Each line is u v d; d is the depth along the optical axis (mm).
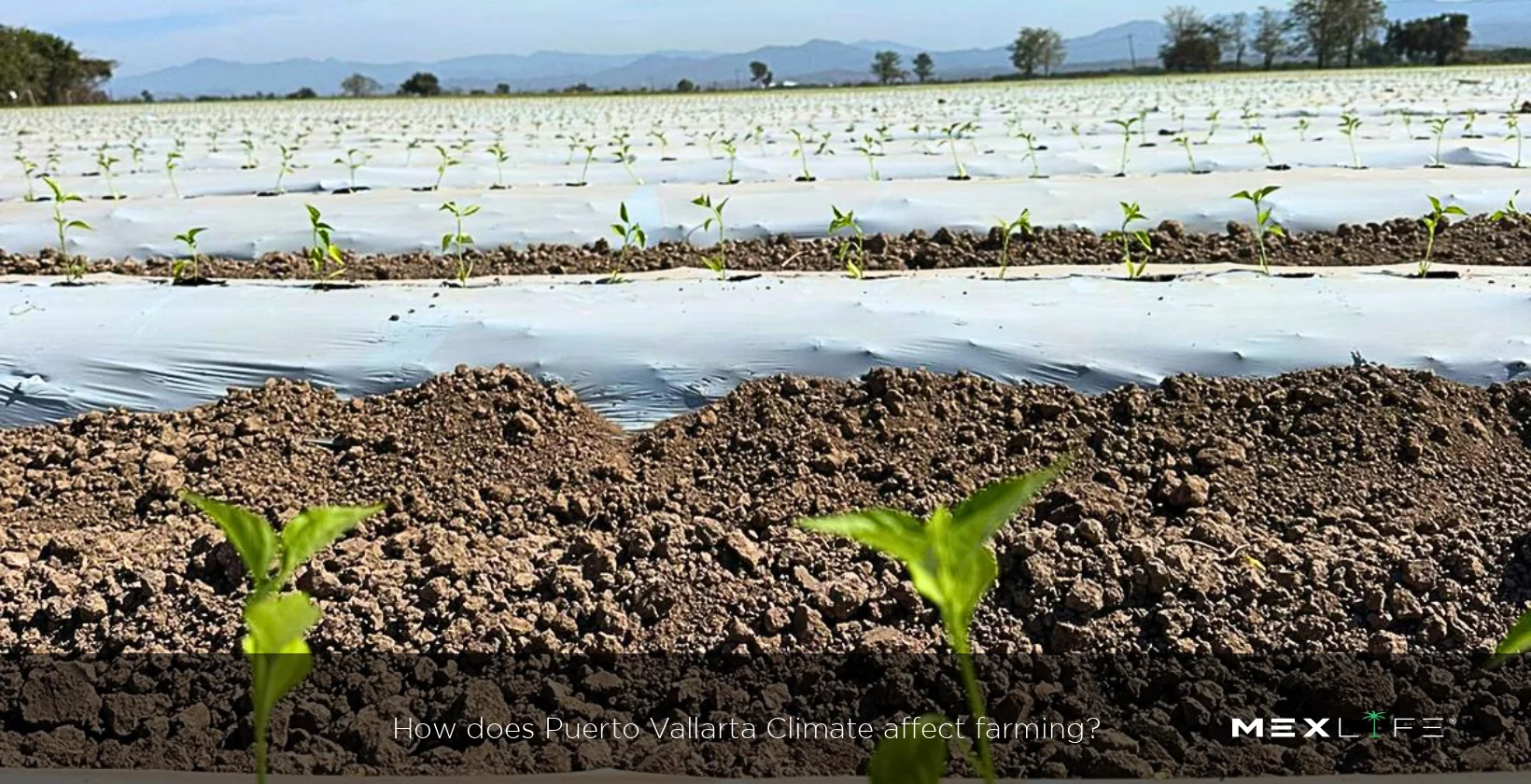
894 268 6793
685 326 4707
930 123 18203
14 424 4492
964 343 4457
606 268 6797
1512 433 3939
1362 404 4012
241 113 30281
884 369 4340
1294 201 7480
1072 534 3328
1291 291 4871
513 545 3441
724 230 7586
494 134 18031
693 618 3072
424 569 3268
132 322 4945
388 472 3941
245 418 4305
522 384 4410
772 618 3027
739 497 3697
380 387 4523
